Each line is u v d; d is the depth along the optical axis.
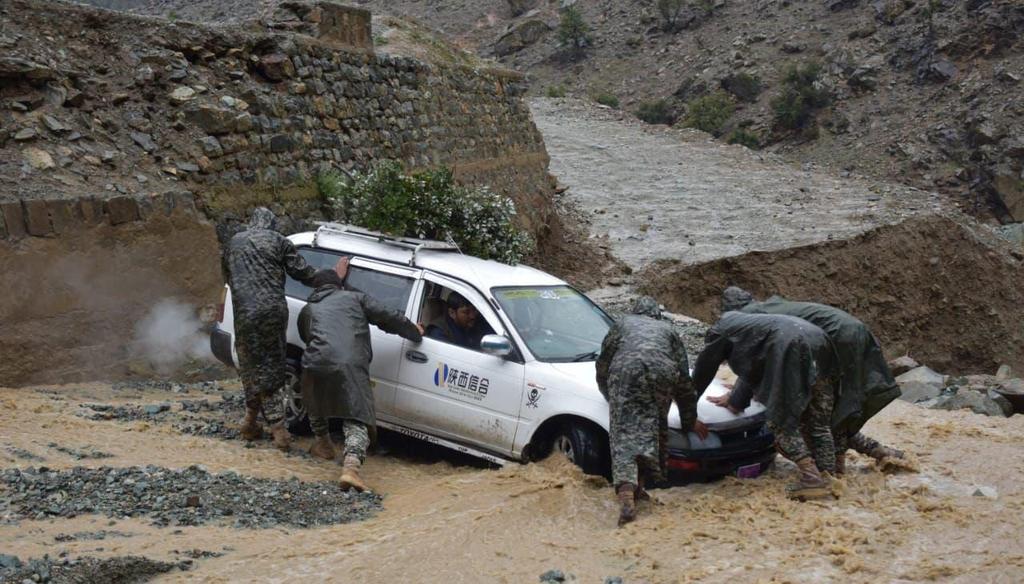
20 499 6.21
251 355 7.99
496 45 103.00
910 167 65.00
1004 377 16.61
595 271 23.98
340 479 7.12
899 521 6.28
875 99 73.00
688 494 7.03
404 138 16.48
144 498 6.51
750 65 84.00
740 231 27.64
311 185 13.31
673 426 7.16
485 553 5.84
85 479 6.68
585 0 106.56
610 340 6.89
